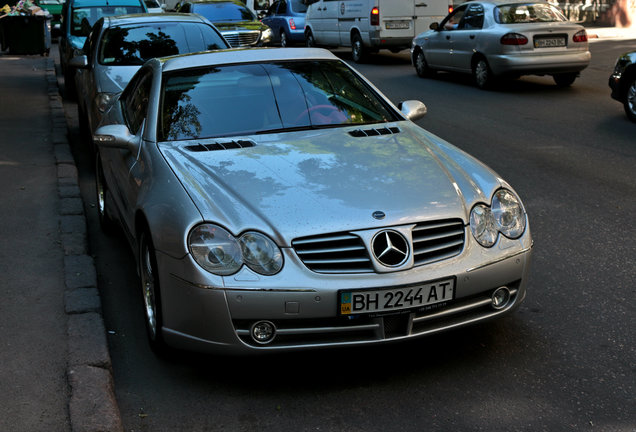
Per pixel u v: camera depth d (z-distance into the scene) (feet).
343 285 11.72
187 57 17.98
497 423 11.27
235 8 64.59
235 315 11.70
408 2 62.80
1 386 12.23
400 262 12.01
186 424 11.51
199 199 12.55
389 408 11.81
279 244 11.86
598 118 36.09
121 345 14.30
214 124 15.79
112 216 19.10
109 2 48.42
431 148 14.99
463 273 12.27
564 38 45.01
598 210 21.83
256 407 11.96
